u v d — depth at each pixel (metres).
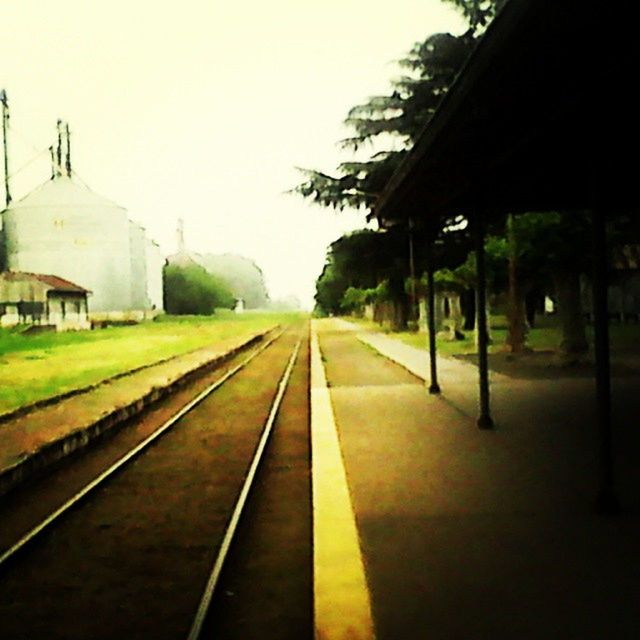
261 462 10.58
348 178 31.45
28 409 14.84
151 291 76.19
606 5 4.22
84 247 63.50
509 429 10.11
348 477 7.76
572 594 4.54
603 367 6.20
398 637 4.05
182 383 21.64
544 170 8.99
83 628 5.18
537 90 5.91
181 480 9.69
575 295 17.50
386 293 41.00
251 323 77.69
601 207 6.18
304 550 6.71
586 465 7.87
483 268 10.34
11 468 9.19
